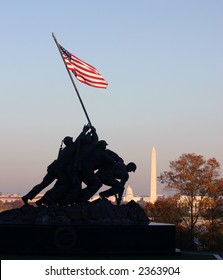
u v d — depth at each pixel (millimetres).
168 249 46812
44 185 49594
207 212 95688
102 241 45469
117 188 49812
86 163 49156
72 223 46125
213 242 93000
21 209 47875
